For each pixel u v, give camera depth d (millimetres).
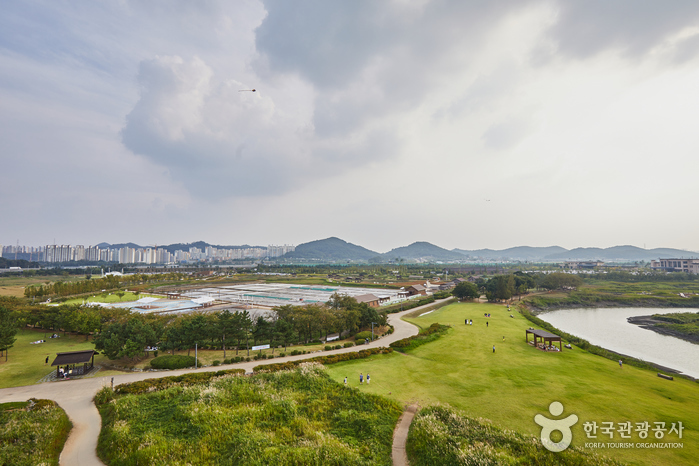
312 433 31422
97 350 60656
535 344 65812
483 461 25344
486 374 48938
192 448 28797
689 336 96250
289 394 40469
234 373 49250
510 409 36969
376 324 85250
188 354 63438
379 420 34625
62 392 44156
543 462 25797
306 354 61500
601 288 186375
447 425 32250
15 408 37969
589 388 43281
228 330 66688
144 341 59438
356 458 26828
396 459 28203
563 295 165625
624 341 91000
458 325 84312
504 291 132000
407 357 59031
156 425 33094
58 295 135875
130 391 42906
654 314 127188
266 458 26438
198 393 40094
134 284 193875
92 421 36156
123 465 26984
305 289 185875
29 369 54438
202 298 131250
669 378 49594
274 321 77875
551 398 39969
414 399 40438
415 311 112125
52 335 77062
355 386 44750
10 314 78125
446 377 47969
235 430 31641
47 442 30078
